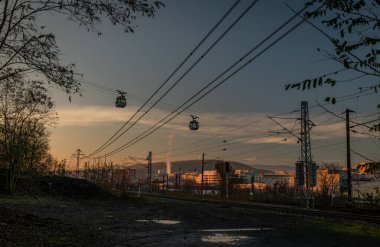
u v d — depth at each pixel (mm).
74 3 12750
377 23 4309
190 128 32562
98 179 90188
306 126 46750
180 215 31703
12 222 17891
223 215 32500
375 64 4227
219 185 103125
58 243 14531
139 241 17250
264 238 19375
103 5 12727
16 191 45875
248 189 94938
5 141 44094
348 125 44688
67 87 14070
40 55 13578
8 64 13656
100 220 25141
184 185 164125
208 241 17922
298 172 46875
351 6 4367
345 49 4297
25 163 48156
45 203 37781
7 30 13125
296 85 4504
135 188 152875
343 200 52562
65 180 56125
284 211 38812
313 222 27531
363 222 28188
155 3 12516
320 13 4520
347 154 44062
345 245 17766
